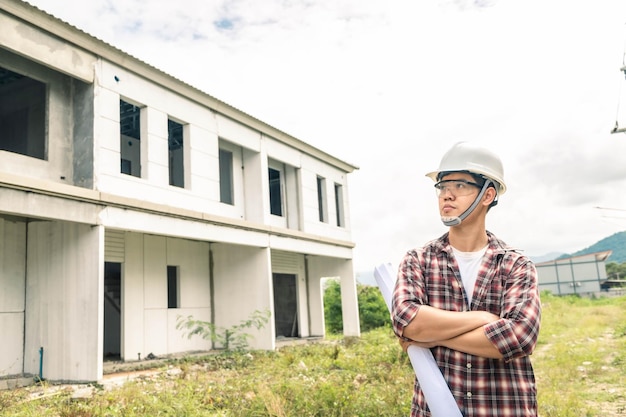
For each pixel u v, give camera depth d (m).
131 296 11.41
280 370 9.52
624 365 9.90
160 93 10.97
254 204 14.08
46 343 9.00
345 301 17.94
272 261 16.67
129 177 9.92
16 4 8.03
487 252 1.89
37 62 8.58
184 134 11.80
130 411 6.02
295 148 15.89
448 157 1.92
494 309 1.82
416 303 1.81
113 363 10.64
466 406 1.72
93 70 9.42
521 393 1.73
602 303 36.75
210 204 12.07
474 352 1.67
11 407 6.49
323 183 17.67
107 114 9.60
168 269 12.95
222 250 13.93
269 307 13.16
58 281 9.05
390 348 11.46
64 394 7.42
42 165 9.02
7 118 10.36
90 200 8.76
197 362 11.05
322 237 16.16
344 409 5.79
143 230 9.84
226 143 13.73
